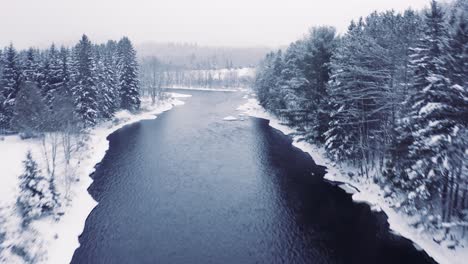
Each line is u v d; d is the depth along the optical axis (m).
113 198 30.17
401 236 23.19
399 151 25.67
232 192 31.97
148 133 58.84
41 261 19.62
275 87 67.56
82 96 54.72
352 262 20.78
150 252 21.62
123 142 51.81
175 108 95.88
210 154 45.09
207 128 63.69
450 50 20.86
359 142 33.09
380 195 28.80
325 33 41.06
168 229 24.70
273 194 31.52
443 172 20.38
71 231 23.69
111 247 22.11
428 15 23.38
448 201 21.19
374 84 29.91
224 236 23.88
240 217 26.88
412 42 26.98
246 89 183.50
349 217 26.78
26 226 21.50
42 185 24.45
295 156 44.25
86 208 27.80
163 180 35.03
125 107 76.38
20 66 57.59
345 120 33.12
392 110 28.33
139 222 25.72
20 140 46.66
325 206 28.84
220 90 179.38
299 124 48.38
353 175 34.19
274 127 64.62
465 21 20.78
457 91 19.38
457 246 20.00
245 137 55.66
